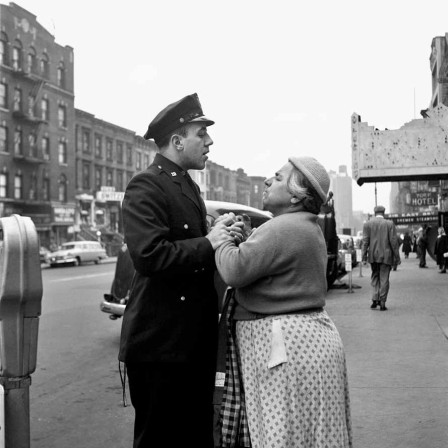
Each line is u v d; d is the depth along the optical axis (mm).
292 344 2301
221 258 2338
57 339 8406
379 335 7637
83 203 48969
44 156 43031
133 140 57562
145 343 2365
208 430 2518
